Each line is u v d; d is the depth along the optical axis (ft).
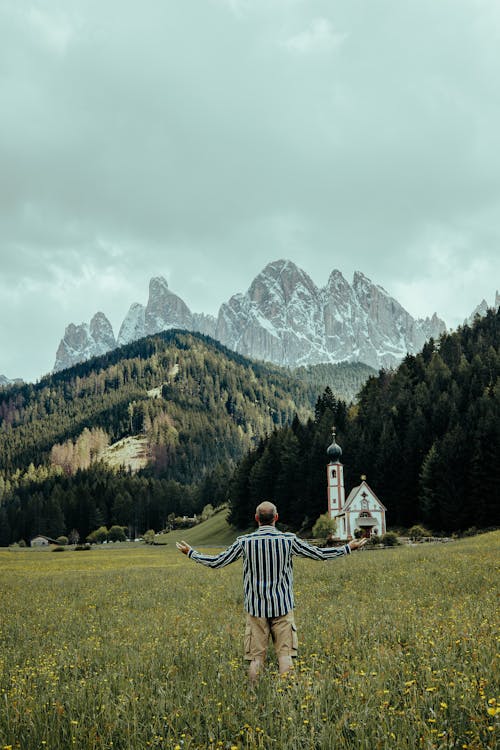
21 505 624.59
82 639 38.29
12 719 19.22
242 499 401.29
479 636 28.14
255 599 24.66
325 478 348.18
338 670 23.97
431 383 405.80
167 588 78.64
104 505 604.49
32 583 105.40
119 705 19.90
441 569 75.56
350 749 16.22
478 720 16.97
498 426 273.95
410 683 19.98
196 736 17.83
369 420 400.67
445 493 278.87
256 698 20.30
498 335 498.28
